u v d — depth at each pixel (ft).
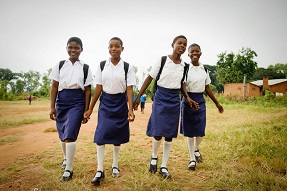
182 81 11.35
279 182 9.48
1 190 9.33
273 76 239.50
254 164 11.91
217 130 21.45
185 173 11.20
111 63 10.69
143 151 15.23
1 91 143.13
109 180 10.18
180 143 17.13
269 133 18.70
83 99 11.07
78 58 11.37
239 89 135.64
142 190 9.21
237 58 168.66
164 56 11.17
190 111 12.28
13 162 13.32
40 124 32.24
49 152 14.93
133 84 10.91
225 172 10.94
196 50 12.87
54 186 9.48
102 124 10.35
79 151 15.19
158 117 10.84
